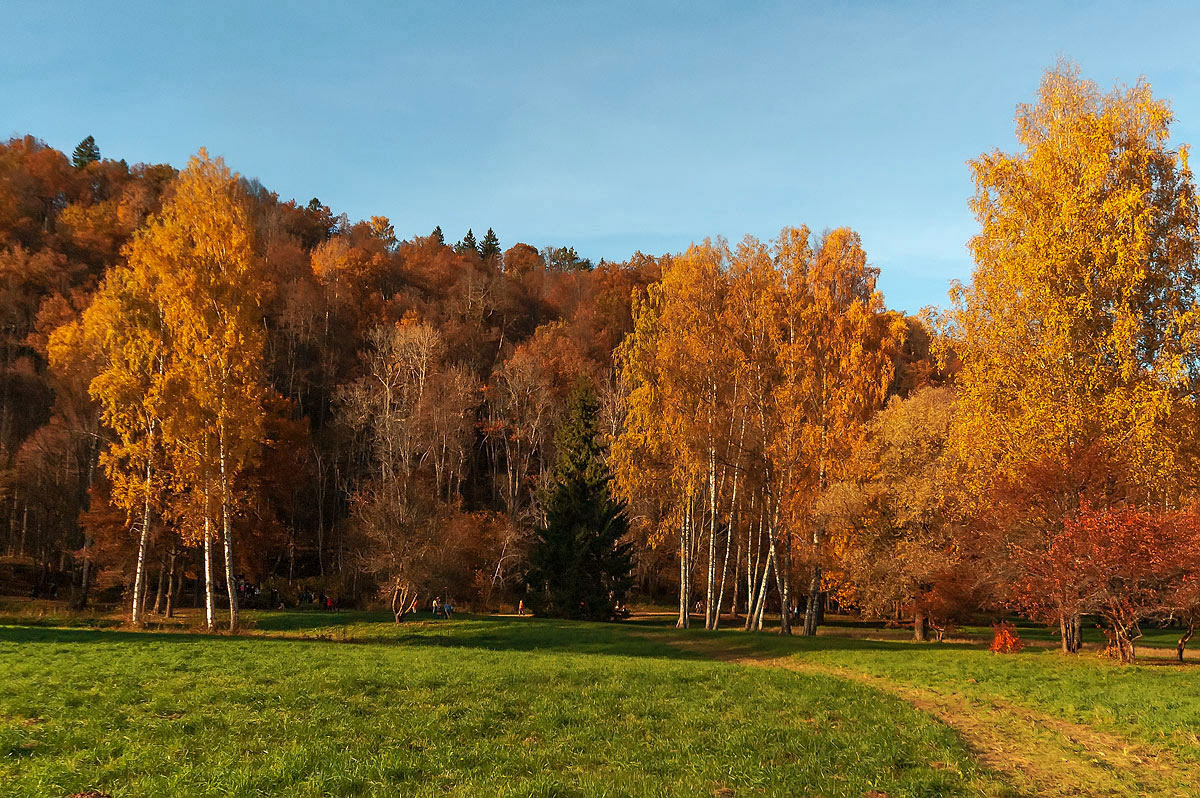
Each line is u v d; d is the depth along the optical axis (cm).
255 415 3155
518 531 5397
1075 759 1066
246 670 1653
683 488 3766
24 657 1844
